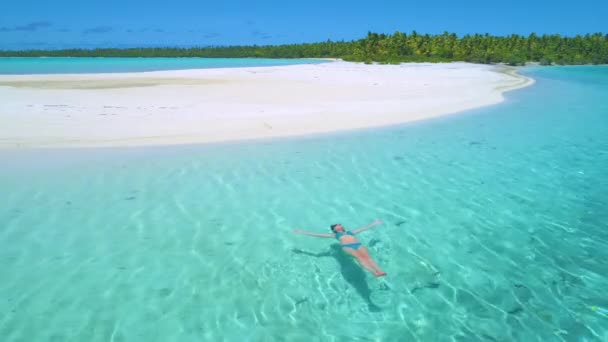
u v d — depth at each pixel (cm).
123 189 911
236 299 546
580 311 526
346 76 3534
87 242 682
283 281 589
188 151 1206
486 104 2170
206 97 2102
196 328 489
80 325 490
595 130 1587
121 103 1848
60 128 1377
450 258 656
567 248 690
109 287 564
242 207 833
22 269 599
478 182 999
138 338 471
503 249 686
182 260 636
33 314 505
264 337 477
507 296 558
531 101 2373
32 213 781
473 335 483
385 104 2017
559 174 1064
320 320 508
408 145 1323
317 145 1301
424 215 812
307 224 766
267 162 1120
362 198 891
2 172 990
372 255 662
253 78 3241
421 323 504
